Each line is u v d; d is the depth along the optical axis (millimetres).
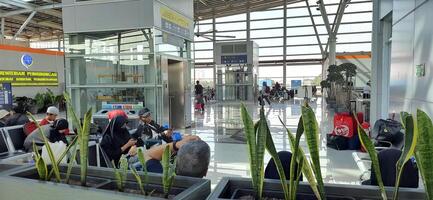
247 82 15539
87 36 6188
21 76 11727
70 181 1222
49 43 22016
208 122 8805
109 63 6168
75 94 6270
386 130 3166
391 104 4707
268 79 20953
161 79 6102
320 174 918
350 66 11219
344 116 5129
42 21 15891
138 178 1067
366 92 8781
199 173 1191
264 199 1008
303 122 925
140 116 3924
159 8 5957
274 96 17625
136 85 5992
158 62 6000
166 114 6285
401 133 3043
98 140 2855
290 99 18750
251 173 1004
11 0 9906
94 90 6250
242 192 1062
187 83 7562
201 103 11922
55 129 3189
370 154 900
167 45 6375
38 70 12453
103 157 2570
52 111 3809
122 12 5820
